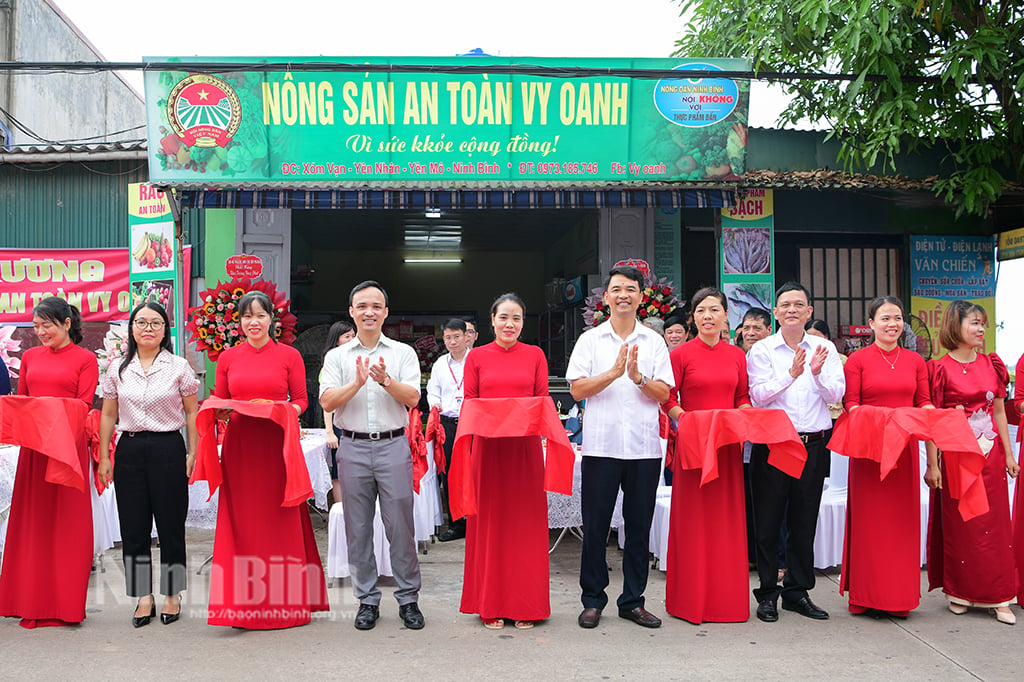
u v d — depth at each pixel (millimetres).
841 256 8711
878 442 4121
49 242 8594
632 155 7094
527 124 6988
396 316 12398
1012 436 5547
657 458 4164
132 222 8336
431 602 4598
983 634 4055
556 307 11016
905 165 8219
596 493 4148
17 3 11547
